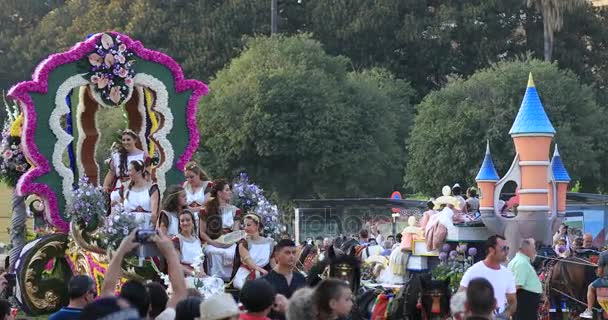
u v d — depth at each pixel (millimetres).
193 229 21078
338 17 87562
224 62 87312
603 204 44406
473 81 73188
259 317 13039
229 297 12016
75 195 24016
